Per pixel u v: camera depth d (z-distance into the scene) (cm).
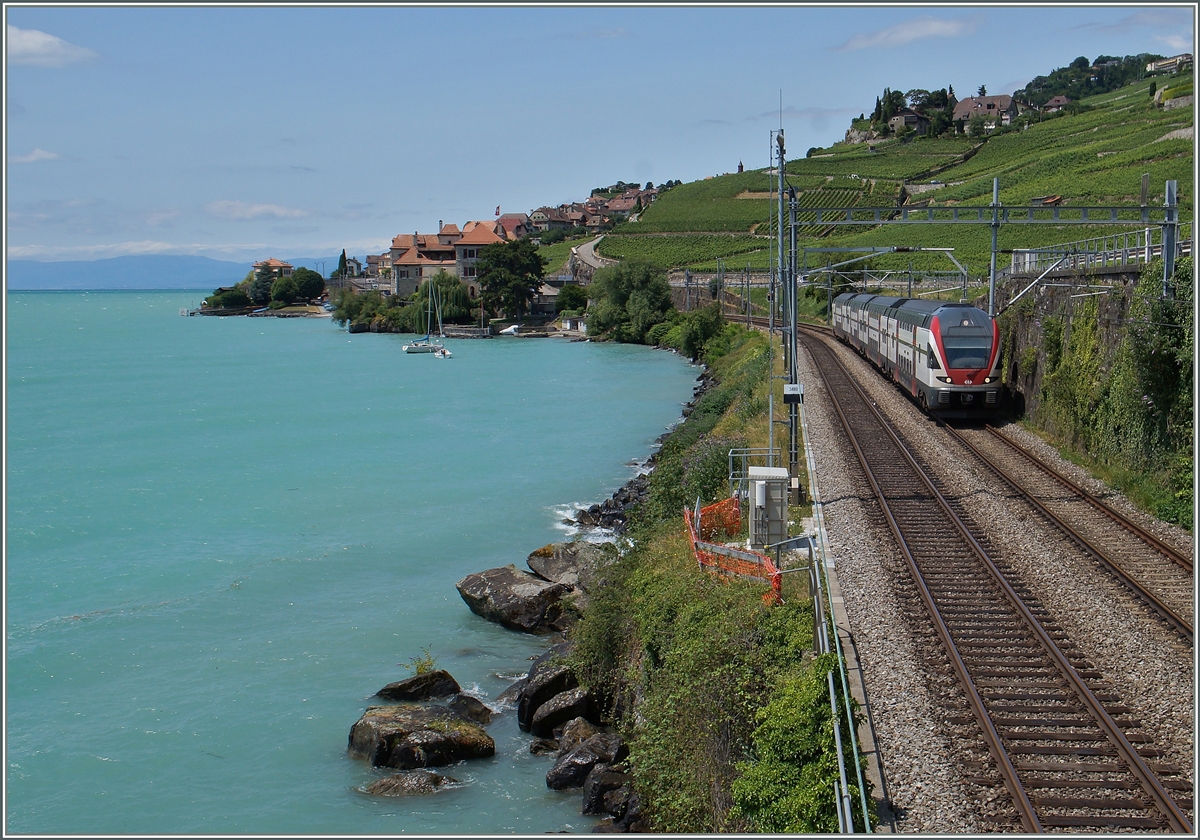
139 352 12756
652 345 11662
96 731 2262
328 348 12925
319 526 4019
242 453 5647
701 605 1808
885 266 9662
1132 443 2584
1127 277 2830
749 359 6681
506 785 1933
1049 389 3216
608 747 1927
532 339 13100
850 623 1688
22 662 2670
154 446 5925
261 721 2292
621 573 2308
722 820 1452
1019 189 10581
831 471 2894
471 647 2702
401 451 5569
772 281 2794
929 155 16600
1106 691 1404
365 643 2755
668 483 3105
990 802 1165
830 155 19050
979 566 1978
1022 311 3700
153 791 1997
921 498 2542
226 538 3881
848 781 1221
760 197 17888
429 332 13662
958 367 3450
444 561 3503
